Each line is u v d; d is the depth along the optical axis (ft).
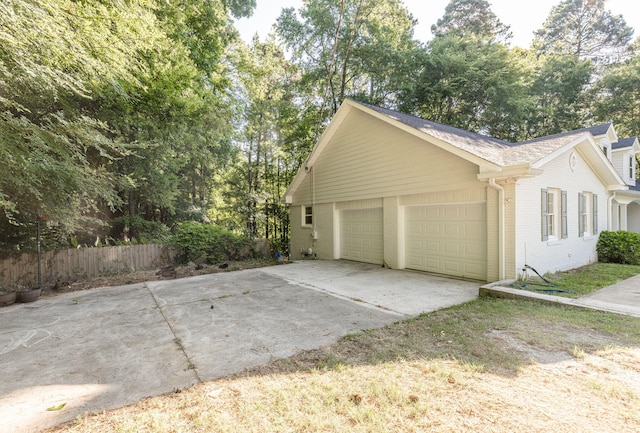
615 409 7.28
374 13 53.67
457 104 59.72
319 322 14.60
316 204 40.83
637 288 19.21
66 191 23.50
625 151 46.29
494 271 21.76
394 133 28.91
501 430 6.68
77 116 23.20
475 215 23.34
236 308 17.56
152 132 32.76
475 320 13.82
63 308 18.92
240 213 58.85
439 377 8.99
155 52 27.66
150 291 23.03
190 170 54.24
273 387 8.79
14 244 28.04
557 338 11.44
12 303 20.54
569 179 27.63
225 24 44.86
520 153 23.94
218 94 49.37
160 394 8.63
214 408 7.86
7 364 10.84
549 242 24.21
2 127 16.96
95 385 9.21
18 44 14.78
